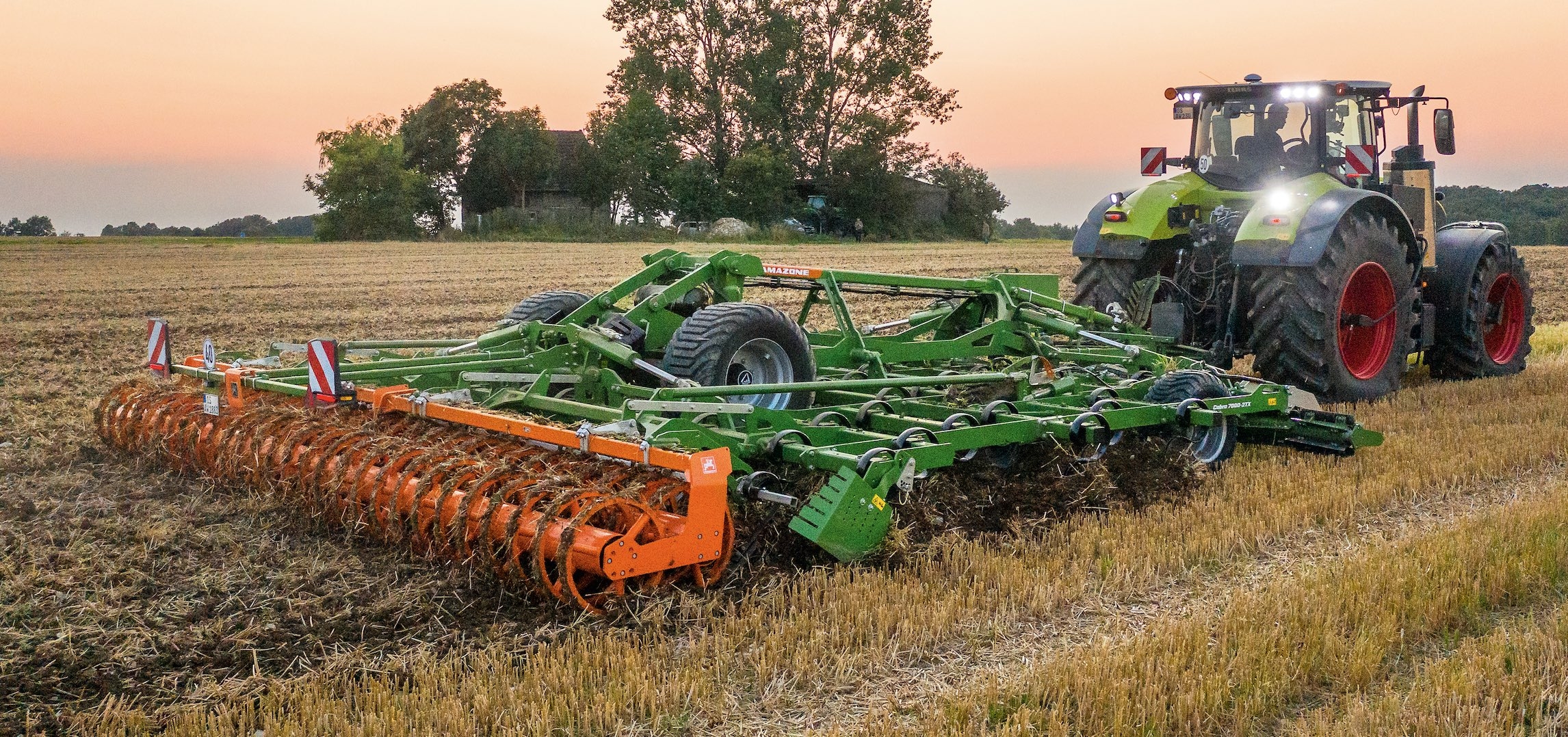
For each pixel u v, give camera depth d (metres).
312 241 57.44
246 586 5.10
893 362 8.10
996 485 6.09
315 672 4.19
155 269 30.56
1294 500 6.20
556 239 54.72
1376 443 7.23
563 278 26.16
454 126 63.44
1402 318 9.54
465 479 5.20
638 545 4.64
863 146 57.88
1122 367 8.52
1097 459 6.39
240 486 6.57
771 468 5.84
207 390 7.04
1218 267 9.77
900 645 4.41
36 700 4.02
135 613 4.77
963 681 4.16
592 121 61.72
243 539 5.75
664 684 4.06
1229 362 9.55
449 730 3.73
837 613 4.60
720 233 53.84
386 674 4.09
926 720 3.82
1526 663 4.02
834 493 5.09
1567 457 7.35
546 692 3.98
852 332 7.77
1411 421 8.46
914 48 58.16
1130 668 4.06
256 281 25.66
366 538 5.69
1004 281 8.85
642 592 4.74
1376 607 4.55
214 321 17.20
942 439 5.67
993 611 4.80
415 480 5.39
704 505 4.83
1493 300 11.14
